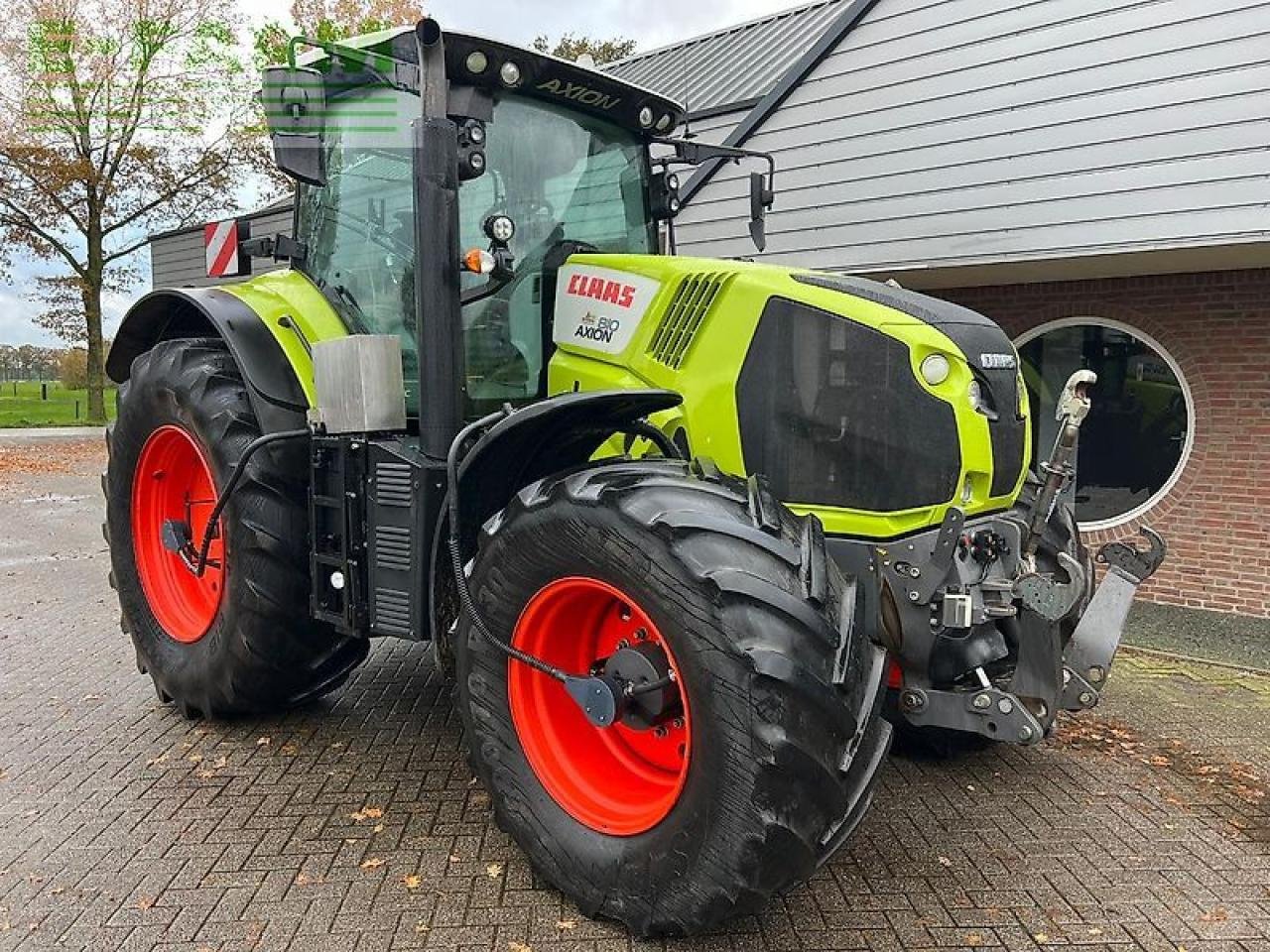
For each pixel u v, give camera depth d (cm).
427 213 301
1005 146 622
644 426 318
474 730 293
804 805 230
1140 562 327
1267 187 535
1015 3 609
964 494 298
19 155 2127
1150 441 737
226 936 262
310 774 365
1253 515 684
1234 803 355
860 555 299
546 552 270
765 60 973
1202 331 695
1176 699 478
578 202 386
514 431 291
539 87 359
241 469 358
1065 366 770
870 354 298
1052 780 372
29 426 2312
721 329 318
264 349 382
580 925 267
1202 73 549
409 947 257
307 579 377
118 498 447
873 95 674
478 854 305
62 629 579
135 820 328
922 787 365
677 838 246
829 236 705
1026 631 296
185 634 424
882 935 266
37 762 377
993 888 293
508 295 355
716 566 238
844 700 237
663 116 401
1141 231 577
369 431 332
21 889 285
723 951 257
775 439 311
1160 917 279
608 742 291
